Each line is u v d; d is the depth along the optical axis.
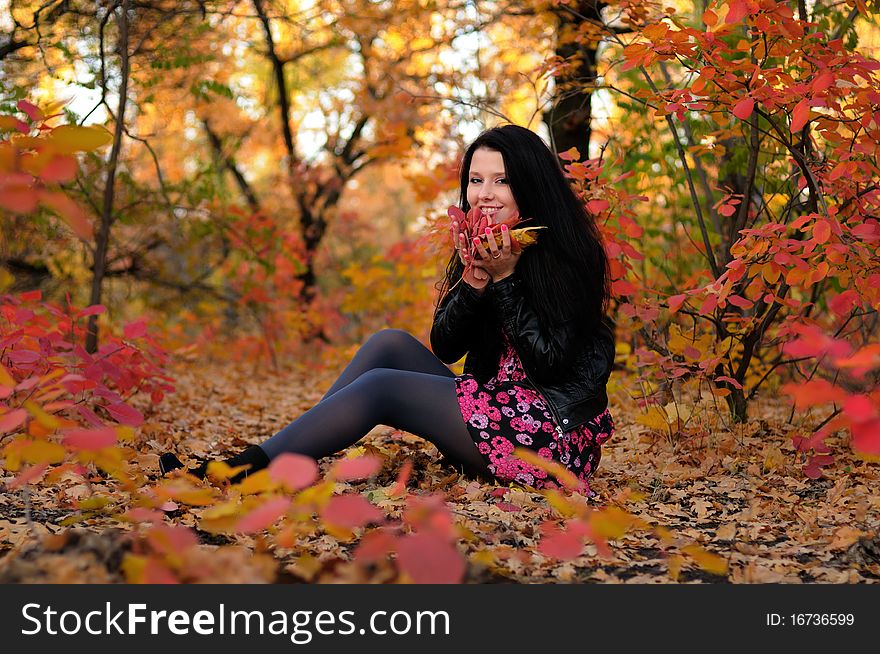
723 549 2.24
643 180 5.03
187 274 7.89
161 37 4.90
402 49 8.35
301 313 8.45
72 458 2.85
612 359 2.95
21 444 1.69
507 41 6.25
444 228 3.42
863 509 2.48
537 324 2.78
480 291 2.88
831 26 4.11
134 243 6.68
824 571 2.04
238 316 8.44
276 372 7.73
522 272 2.88
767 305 3.78
